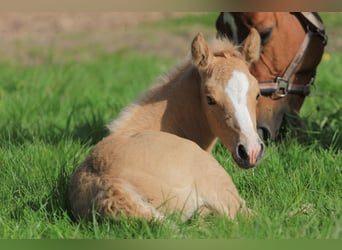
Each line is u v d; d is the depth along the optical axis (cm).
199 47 1003
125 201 873
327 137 1313
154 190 895
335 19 2930
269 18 1246
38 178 1102
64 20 3231
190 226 898
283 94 1259
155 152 920
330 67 2142
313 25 1273
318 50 1298
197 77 1045
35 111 1717
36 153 1198
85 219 912
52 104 1753
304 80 1295
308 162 1165
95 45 2930
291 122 1288
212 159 948
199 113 1052
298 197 1009
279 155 1202
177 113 1051
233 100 971
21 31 3108
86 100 1839
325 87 1861
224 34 1297
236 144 959
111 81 2231
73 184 955
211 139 1072
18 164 1151
